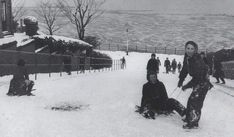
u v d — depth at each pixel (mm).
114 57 77875
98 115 9625
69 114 9680
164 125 8617
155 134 7719
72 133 7602
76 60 41219
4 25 30625
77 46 40406
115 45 107500
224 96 14867
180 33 133750
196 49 8484
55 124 8398
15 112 9641
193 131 8094
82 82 20516
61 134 7496
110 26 140250
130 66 68250
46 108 10578
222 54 36531
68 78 24938
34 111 9938
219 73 24578
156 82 9797
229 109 11180
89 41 67938
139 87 17531
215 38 125750
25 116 9164
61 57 36156
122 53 81688
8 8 31000
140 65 69562
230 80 29188
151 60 18609
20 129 7793
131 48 103812
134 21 155625
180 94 14797
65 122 8648
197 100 8375
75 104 11453
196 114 8352
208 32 136500
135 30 136250
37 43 32625
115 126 8359
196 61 8430
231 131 8148
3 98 12320
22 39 29562
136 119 9219
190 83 8633
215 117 9750
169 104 9719
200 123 8953
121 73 36625
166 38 124438
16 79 13281
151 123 8797
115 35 125438
